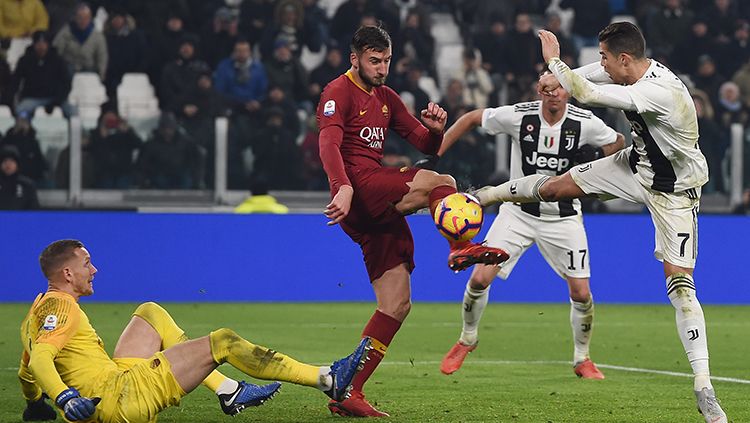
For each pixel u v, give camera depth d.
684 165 20.92
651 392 24.70
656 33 64.88
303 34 63.78
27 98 59.22
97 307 48.00
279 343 35.19
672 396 24.00
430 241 52.66
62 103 59.53
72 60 60.91
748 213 56.25
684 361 31.45
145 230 51.19
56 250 17.88
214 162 54.97
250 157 56.00
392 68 62.09
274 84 60.97
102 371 17.47
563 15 69.19
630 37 20.64
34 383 19.38
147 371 17.34
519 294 53.03
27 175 53.16
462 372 28.56
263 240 52.09
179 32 61.72
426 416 21.00
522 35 63.66
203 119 55.19
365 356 18.19
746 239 53.31
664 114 20.28
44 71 59.16
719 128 57.16
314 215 52.47
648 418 20.84
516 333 39.41
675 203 21.11
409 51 64.44
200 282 51.66
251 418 20.62
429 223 52.69
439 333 39.09
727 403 23.06
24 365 18.95
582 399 23.47
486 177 55.38
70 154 53.50
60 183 53.59
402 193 21.27
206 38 61.94
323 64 62.25
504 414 21.28
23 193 52.81
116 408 17.12
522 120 28.75
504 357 32.34
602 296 53.06
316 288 52.31
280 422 20.17
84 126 53.91
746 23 65.56
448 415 21.14
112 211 53.09
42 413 19.89
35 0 62.28
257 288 52.06
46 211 50.53
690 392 24.72
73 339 17.62
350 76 21.89
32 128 53.19
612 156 22.28
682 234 21.00
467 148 55.50
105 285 50.81
